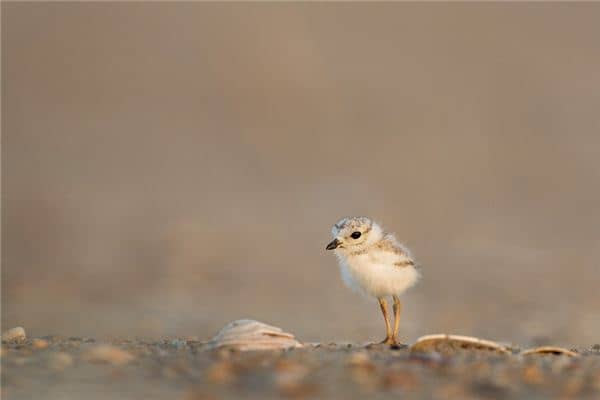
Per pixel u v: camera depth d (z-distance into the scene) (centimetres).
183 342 628
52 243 1758
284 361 502
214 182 2488
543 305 1270
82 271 1519
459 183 2498
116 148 2878
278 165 2744
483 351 575
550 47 4003
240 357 525
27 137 2930
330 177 2567
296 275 1521
